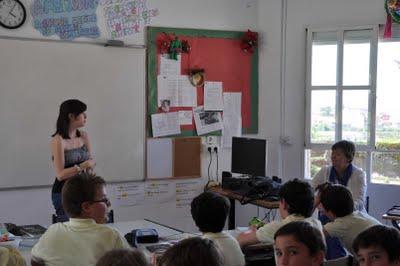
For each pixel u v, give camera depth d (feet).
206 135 18.20
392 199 17.35
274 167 18.57
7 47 14.89
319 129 18.21
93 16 16.16
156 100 17.29
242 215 18.65
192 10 17.81
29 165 15.29
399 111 17.28
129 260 4.18
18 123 15.12
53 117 15.57
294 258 5.06
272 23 18.52
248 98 18.72
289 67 18.42
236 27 18.52
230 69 18.47
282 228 5.26
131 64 16.79
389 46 17.33
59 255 7.58
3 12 14.83
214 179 18.39
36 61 15.30
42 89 15.40
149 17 17.11
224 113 18.47
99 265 4.18
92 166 12.79
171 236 10.53
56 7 15.57
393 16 16.85
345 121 17.85
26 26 15.19
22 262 7.19
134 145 16.97
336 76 17.84
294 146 18.48
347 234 9.53
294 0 18.26
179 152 17.78
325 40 17.93
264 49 18.65
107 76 16.40
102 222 8.11
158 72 17.29
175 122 17.63
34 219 15.43
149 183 17.34
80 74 15.98
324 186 10.61
